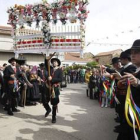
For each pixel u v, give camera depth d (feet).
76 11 25.08
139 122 7.67
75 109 22.48
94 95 29.43
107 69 14.02
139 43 7.57
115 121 17.57
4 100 21.43
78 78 64.80
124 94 10.78
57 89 17.15
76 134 14.35
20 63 23.62
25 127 15.85
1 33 44.19
